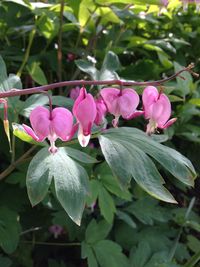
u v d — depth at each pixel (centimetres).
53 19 28
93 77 24
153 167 18
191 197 35
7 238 25
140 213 29
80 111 17
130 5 31
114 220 29
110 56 25
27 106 23
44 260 30
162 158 19
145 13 33
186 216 31
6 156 29
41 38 34
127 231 29
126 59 37
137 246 28
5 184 27
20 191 27
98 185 25
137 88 23
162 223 30
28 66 27
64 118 17
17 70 32
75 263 31
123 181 17
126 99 19
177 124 32
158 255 27
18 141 27
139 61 34
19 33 33
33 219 29
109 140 19
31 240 30
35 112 18
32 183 17
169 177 32
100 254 26
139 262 26
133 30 38
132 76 33
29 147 28
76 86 30
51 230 29
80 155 20
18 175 26
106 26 32
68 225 27
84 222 28
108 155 18
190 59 40
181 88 31
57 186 17
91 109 17
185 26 43
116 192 26
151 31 39
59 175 18
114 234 29
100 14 30
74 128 18
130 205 29
